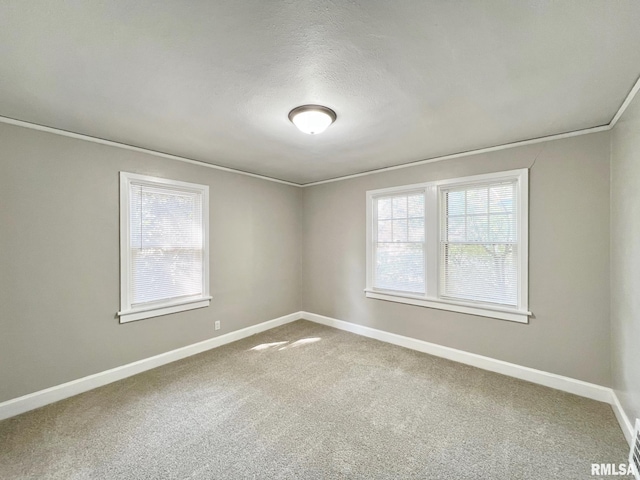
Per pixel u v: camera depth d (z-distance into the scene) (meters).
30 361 2.24
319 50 1.39
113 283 2.69
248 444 1.83
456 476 1.58
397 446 1.81
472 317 2.99
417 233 3.43
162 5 1.10
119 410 2.19
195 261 3.37
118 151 2.72
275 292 4.30
